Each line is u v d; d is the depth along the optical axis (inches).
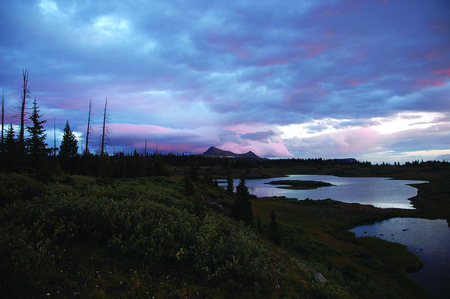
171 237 287.9
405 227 1812.3
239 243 308.5
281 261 454.3
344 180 6958.7
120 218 304.8
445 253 1238.9
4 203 407.5
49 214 297.7
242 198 1184.2
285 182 5999.0
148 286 218.1
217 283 255.3
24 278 181.8
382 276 924.0
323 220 1934.1
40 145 910.4
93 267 225.1
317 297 316.8
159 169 2711.6
